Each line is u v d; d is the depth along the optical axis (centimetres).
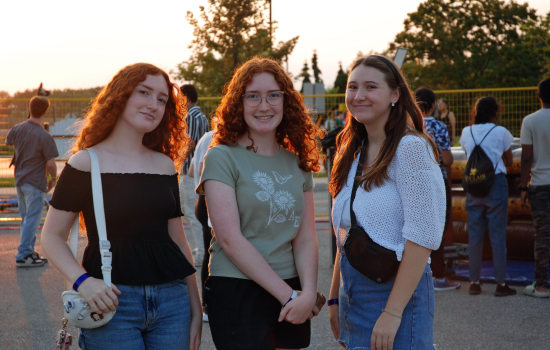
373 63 201
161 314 197
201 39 1839
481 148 475
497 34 4928
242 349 206
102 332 188
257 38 1839
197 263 596
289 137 224
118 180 193
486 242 616
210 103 926
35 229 605
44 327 399
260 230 210
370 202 195
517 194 600
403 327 194
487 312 431
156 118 204
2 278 548
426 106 493
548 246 467
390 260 190
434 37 4925
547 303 452
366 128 209
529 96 870
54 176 615
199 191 217
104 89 206
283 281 205
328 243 728
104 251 186
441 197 189
